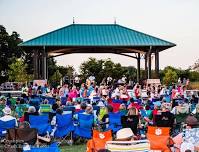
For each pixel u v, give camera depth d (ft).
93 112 42.29
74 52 113.09
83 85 78.95
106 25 113.50
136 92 77.87
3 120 34.88
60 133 39.68
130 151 22.41
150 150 24.70
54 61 233.14
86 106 44.86
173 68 200.44
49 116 40.19
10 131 27.12
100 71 183.21
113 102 56.75
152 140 26.32
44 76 99.81
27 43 100.94
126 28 112.06
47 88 86.79
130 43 103.96
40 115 38.88
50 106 49.47
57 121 39.40
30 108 39.99
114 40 105.50
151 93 75.61
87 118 40.27
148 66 105.29
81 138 42.52
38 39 102.94
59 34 106.32
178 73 195.62
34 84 88.74
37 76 102.63
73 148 39.37
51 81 196.54
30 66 248.52
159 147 26.11
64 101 63.62
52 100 61.41
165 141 26.16
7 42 243.19
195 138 25.49
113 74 180.24
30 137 27.32
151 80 99.86
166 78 180.96
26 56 249.96
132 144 22.54
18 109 50.98
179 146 25.44
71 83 115.55
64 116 39.47
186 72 196.75
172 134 36.17
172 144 26.21
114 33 109.19
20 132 27.12
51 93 77.15
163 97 64.08
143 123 41.19
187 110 50.57
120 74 180.75
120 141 22.58
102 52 113.91
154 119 36.73
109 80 107.14
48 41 102.06
